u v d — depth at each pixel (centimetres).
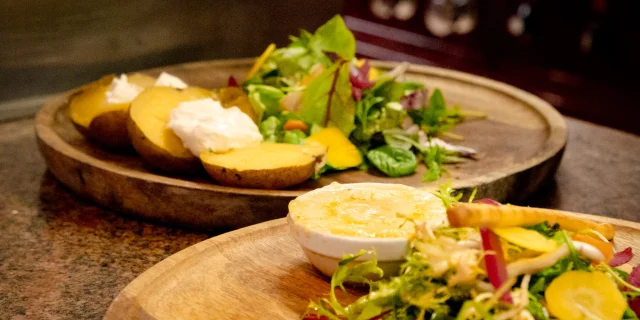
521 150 65
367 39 138
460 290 41
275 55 71
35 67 82
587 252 43
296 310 44
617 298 41
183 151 58
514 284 42
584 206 59
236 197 53
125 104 61
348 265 43
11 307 47
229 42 101
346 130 63
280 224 49
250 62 82
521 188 58
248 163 55
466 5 118
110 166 56
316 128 64
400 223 44
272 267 46
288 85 68
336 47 68
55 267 50
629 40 101
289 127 63
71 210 57
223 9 98
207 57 99
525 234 42
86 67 87
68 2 82
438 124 70
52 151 59
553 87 111
